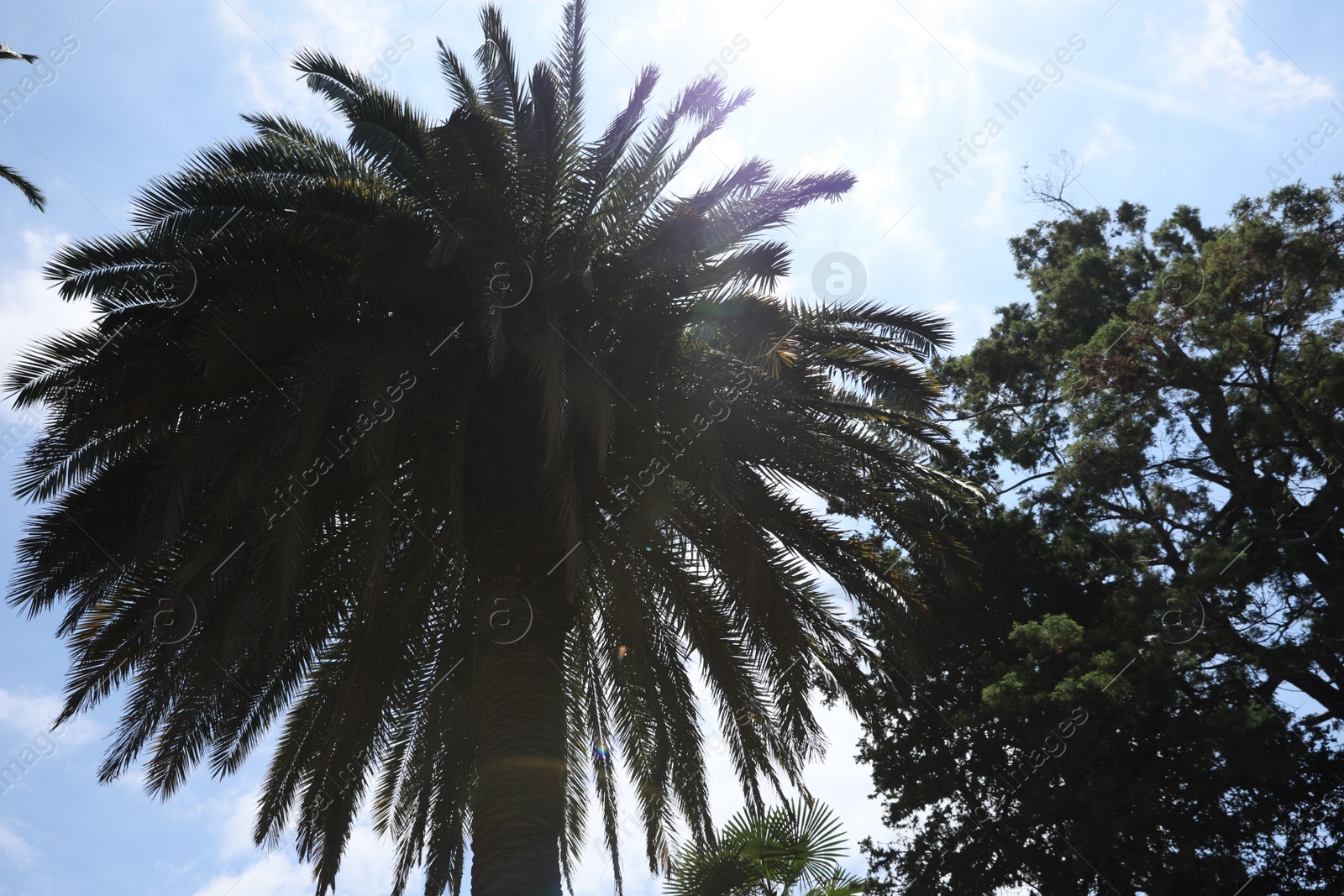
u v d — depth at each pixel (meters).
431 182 11.59
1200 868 17.02
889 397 12.90
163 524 10.25
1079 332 24.22
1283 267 20.77
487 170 11.63
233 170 11.69
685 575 13.76
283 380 11.26
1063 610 21.34
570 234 12.02
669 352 12.16
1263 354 20.88
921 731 20.97
